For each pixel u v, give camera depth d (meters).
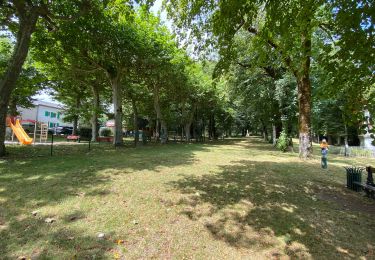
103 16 13.58
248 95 22.80
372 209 5.83
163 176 7.99
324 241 4.26
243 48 15.16
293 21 5.64
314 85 15.84
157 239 4.07
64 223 4.40
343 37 4.82
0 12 12.06
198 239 4.15
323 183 8.20
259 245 4.06
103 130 32.44
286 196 6.50
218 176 8.41
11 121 21.06
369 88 5.03
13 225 4.25
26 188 6.19
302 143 14.40
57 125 47.25
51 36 14.54
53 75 19.52
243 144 30.12
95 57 17.89
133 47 16.30
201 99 31.30
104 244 3.80
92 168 8.80
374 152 18.59
